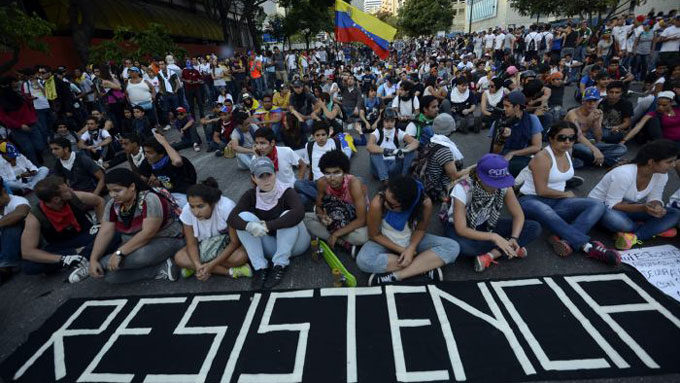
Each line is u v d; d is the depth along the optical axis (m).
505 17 47.06
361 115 7.44
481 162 2.74
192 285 3.12
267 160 3.03
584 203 3.10
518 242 2.99
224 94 10.13
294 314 2.65
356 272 3.13
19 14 6.95
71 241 3.42
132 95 8.30
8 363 2.43
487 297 2.68
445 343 2.31
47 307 3.03
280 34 34.12
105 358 2.40
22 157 5.58
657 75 6.60
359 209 3.11
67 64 12.08
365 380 2.10
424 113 4.79
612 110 5.23
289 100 8.27
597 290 2.67
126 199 2.96
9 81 6.39
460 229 2.90
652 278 2.73
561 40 14.12
